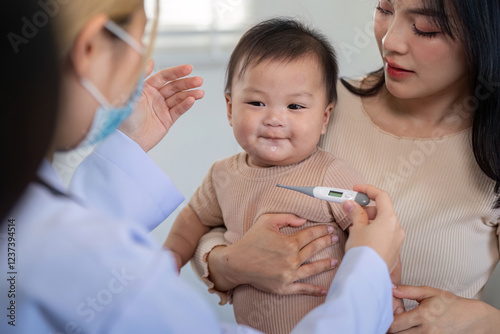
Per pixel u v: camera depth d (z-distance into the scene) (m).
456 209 1.05
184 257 1.23
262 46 1.05
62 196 0.55
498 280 1.21
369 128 1.15
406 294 0.99
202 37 3.85
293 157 1.06
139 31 0.58
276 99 1.03
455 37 0.92
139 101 1.00
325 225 1.04
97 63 0.55
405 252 1.08
